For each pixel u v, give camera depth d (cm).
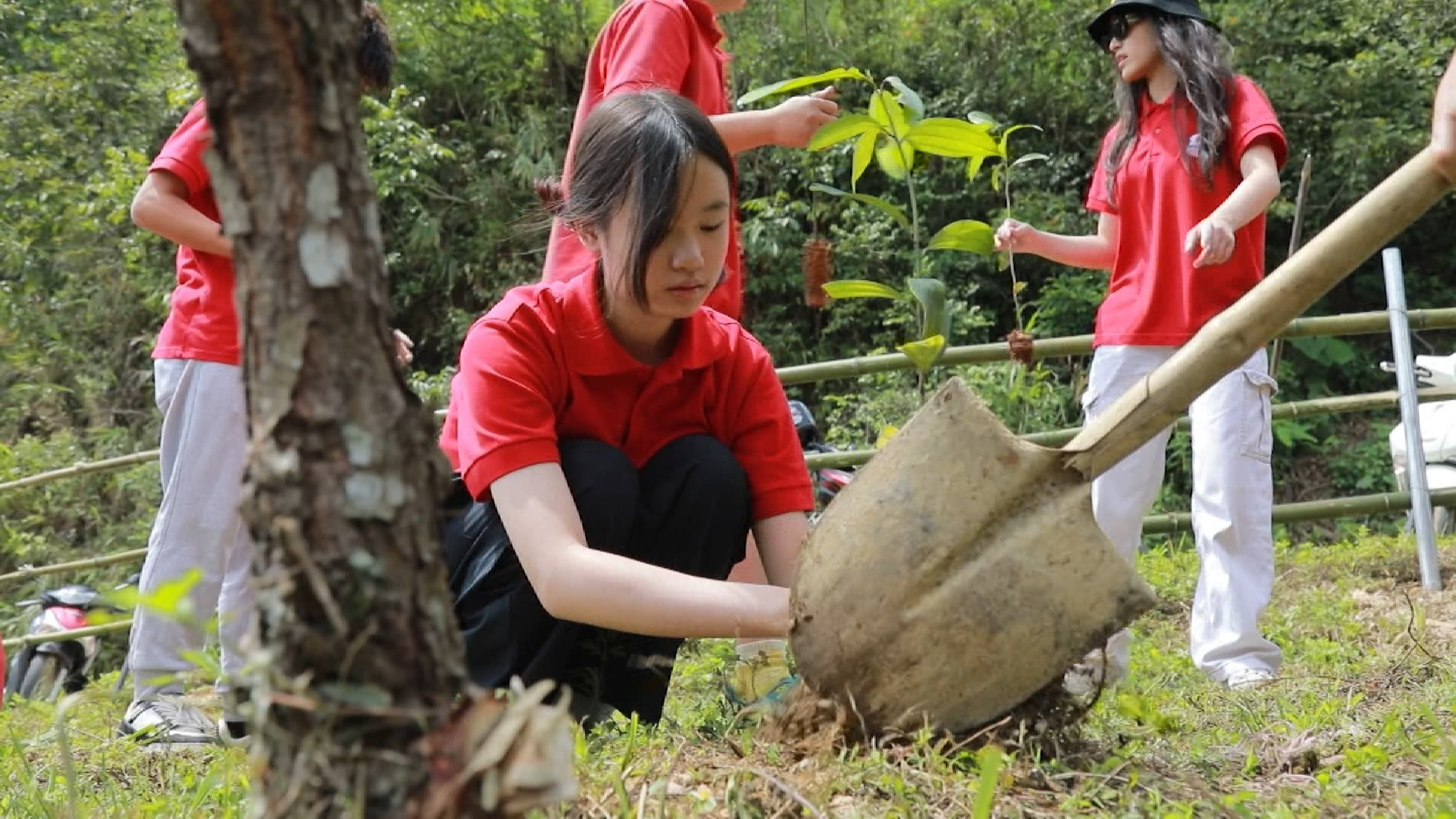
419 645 116
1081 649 200
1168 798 196
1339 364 1141
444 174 1145
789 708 214
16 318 1105
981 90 1169
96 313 1137
